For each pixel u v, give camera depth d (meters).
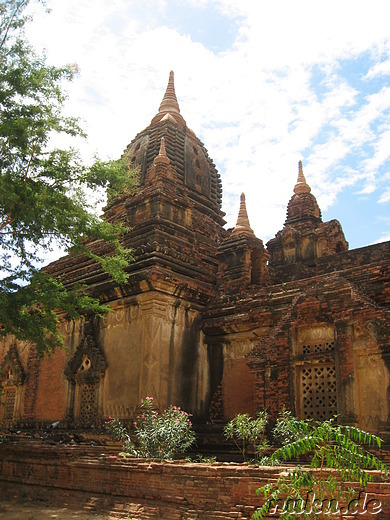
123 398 17.53
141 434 13.30
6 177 14.33
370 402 12.45
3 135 14.45
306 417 13.59
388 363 12.39
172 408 14.83
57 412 20.42
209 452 16.28
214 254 22.77
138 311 18.09
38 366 22.55
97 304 16.30
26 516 10.52
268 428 14.04
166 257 18.70
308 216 26.53
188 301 18.83
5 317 14.06
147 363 17.06
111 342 18.77
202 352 18.89
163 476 10.16
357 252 19.94
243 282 19.91
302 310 14.27
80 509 11.18
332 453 6.33
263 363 14.80
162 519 9.60
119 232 16.92
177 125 28.27
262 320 17.17
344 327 13.23
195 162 28.23
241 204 22.58
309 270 22.41
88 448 12.85
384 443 11.70
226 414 17.72
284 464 11.39
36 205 14.77
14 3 14.93
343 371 12.91
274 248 24.95
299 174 28.16
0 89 14.89
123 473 10.97
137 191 23.17
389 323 12.55
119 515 10.32
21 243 15.53
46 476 12.76
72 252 16.70
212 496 9.23
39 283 15.36
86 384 19.33
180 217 21.17
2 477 13.98
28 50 15.24
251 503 8.62
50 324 15.63
